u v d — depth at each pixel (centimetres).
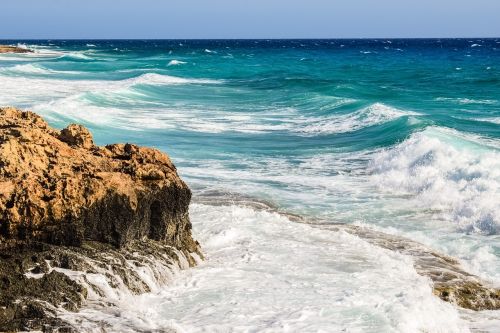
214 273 1080
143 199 1045
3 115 1112
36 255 915
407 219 1578
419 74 6650
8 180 943
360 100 3803
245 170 2069
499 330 958
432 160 1969
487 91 4891
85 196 978
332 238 1344
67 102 3241
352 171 2091
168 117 3234
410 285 1066
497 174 1780
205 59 9681
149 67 7312
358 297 976
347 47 18825
